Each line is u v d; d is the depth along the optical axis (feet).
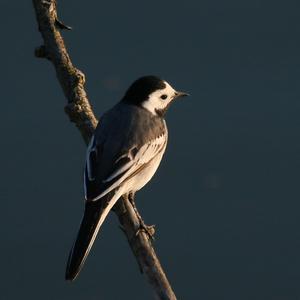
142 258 23.26
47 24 28.30
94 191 25.50
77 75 27.96
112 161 26.45
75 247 23.71
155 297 22.40
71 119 27.91
